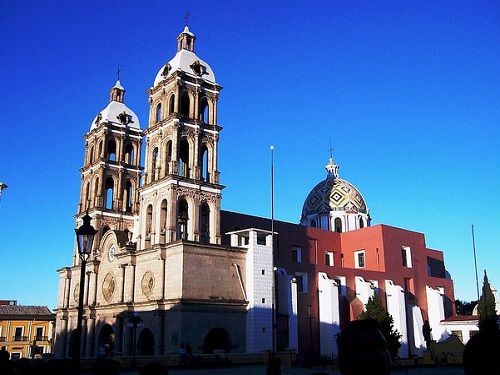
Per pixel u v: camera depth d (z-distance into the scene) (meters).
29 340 105.38
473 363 4.94
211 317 59.62
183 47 72.06
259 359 56.75
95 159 81.81
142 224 68.38
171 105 68.75
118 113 83.88
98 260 73.81
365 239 90.19
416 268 93.25
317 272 78.69
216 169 68.75
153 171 69.81
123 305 64.69
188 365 50.56
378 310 71.44
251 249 65.19
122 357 48.44
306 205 109.44
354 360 5.02
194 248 60.69
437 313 91.00
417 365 64.25
